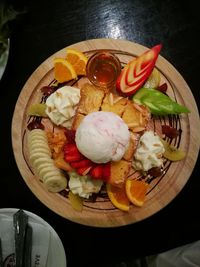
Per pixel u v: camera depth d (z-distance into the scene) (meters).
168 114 0.28
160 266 0.28
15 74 0.29
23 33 0.29
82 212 0.28
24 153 0.28
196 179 0.28
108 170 0.26
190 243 0.28
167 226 0.28
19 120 0.29
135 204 0.27
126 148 0.27
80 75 0.29
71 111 0.28
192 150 0.28
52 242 0.27
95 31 0.29
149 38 0.29
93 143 0.25
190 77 0.29
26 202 0.29
